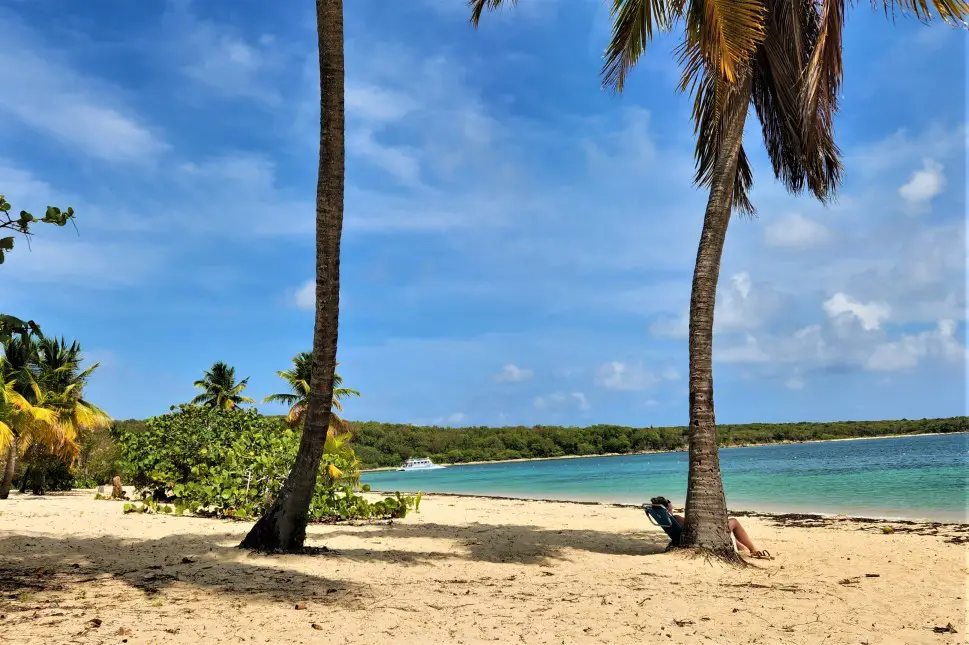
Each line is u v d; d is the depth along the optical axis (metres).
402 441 123.88
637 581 7.84
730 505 25.00
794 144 11.11
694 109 11.44
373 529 13.05
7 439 20.91
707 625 5.69
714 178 10.41
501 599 6.50
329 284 8.66
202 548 8.79
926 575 8.39
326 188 8.65
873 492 28.83
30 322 4.98
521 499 28.03
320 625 5.14
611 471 71.62
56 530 10.84
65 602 5.52
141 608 5.41
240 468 14.44
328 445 20.05
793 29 10.09
